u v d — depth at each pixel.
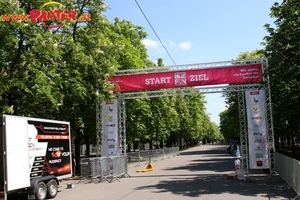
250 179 16.39
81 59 17.53
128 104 26.95
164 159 37.69
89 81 19.42
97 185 16.20
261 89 18.64
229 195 11.80
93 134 24.94
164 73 19.80
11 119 11.23
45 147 13.00
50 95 14.87
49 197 12.73
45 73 15.07
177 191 13.10
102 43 19.78
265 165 18.22
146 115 31.14
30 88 14.77
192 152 58.06
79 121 21.61
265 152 18.28
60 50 16.02
